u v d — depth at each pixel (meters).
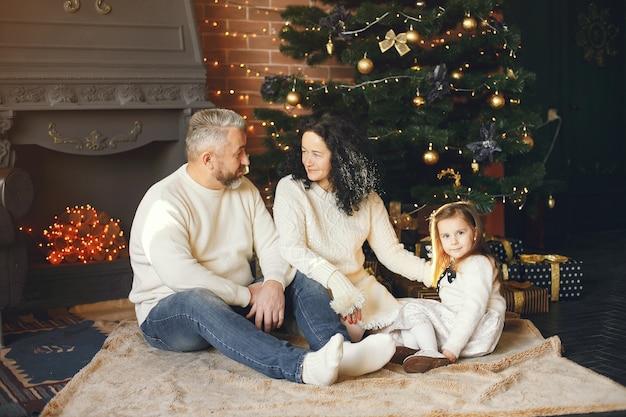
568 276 4.15
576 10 6.19
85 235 4.16
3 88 3.67
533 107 4.81
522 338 3.25
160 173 4.47
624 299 4.19
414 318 3.00
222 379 2.70
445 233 3.00
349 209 3.07
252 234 3.22
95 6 3.94
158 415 2.42
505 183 4.20
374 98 4.07
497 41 4.30
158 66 4.04
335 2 4.60
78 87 3.85
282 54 4.90
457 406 2.46
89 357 3.19
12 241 3.30
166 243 2.89
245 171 3.09
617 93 6.41
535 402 2.50
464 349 2.96
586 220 6.43
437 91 3.99
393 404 2.47
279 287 2.96
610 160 6.46
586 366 3.03
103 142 3.96
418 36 4.06
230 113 3.03
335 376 2.59
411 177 4.52
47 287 3.94
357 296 2.88
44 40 3.80
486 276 2.98
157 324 2.92
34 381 2.89
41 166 4.29
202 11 4.73
